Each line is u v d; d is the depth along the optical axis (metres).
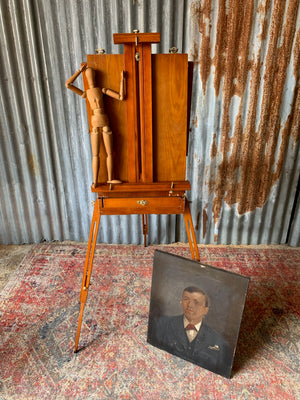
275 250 2.96
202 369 1.74
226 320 1.62
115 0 2.29
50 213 3.00
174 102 1.58
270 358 1.81
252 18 2.34
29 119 2.64
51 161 2.78
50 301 2.25
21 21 2.35
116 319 2.09
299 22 2.36
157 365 1.76
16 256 2.88
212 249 2.98
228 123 2.65
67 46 2.43
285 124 2.65
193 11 2.33
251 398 1.58
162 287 1.78
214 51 2.44
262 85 2.53
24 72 2.48
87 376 1.69
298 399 1.57
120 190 1.65
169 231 3.01
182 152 1.68
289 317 2.12
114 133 1.63
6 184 2.83
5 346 1.87
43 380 1.67
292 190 2.88
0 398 1.57
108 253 2.87
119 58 1.50
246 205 2.91
